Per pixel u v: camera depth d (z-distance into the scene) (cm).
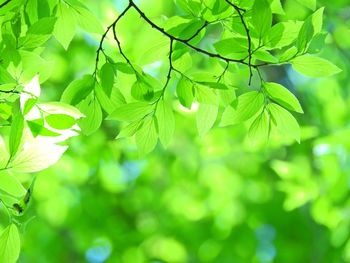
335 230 844
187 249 1204
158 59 434
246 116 424
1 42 421
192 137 1040
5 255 399
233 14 410
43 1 424
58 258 1185
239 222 1173
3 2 424
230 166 1139
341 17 945
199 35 418
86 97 428
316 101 1086
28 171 378
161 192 1190
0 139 379
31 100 369
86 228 1191
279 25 398
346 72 993
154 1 945
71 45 1012
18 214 395
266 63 411
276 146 930
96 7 892
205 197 1156
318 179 873
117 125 984
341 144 849
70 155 980
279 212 1152
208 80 422
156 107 424
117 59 489
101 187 1169
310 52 401
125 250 1214
